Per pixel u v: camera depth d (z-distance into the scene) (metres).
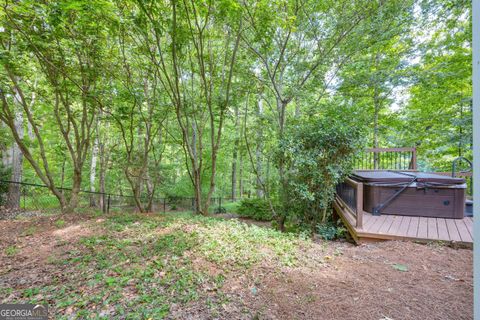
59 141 10.51
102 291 2.38
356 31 6.46
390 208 4.94
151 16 4.91
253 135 7.40
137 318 1.99
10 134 7.66
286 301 2.24
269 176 7.05
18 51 4.71
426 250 3.36
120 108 5.91
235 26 5.94
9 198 7.92
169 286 2.46
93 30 4.70
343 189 5.66
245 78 6.95
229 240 3.74
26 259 3.20
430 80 7.14
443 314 2.02
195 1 4.79
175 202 11.41
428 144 9.17
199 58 5.91
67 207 6.09
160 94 7.07
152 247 3.50
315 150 4.68
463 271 2.75
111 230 4.38
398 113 9.30
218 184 13.38
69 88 5.63
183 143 7.57
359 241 3.94
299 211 5.29
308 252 3.41
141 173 7.33
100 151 10.46
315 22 6.72
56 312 2.09
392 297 2.28
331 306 2.16
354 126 4.67
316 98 8.05
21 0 3.67
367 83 7.48
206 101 6.45
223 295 2.31
